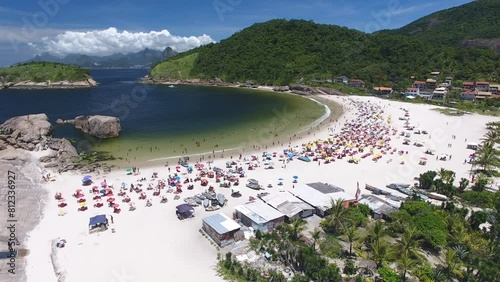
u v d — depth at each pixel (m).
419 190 58.62
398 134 98.06
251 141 94.62
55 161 74.44
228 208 53.22
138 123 117.75
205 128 110.62
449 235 41.91
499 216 46.12
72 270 38.22
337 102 157.12
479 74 176.25
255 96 184.00
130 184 63.28
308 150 82.88
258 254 40.97
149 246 43.00
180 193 58.91
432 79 175.75
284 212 48.66
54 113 136.75
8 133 83.75
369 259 39.22
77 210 52.44
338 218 44.34
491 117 118.12
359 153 80.81
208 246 43.03
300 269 37.75
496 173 66.44
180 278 37.00
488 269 35.38
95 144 91.50
